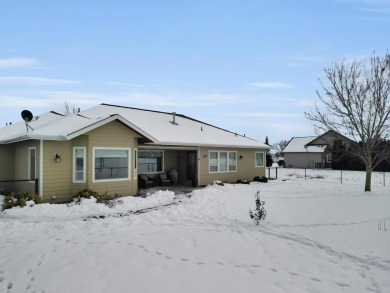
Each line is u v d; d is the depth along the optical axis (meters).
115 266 5.84
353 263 6.38
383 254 6.91
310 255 6.77
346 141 18.59
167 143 17.52
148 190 16.98
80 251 6.62
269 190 17.88
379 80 16.23
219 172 21.27
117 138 14.46
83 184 13.42
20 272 5.70
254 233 8.38
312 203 13.25
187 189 17.81
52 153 12.95
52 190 12.91
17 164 15.75
